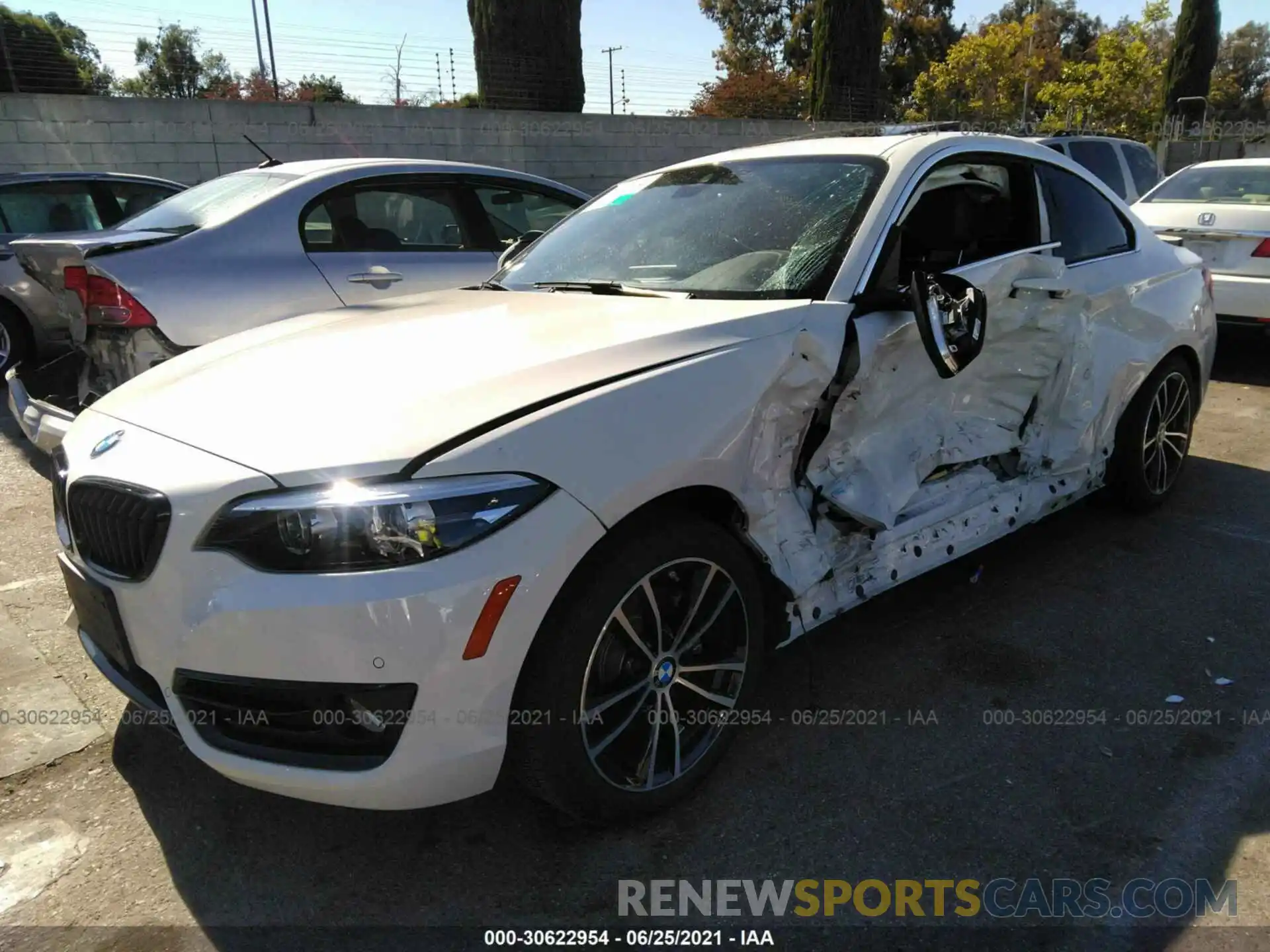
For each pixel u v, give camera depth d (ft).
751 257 9.80
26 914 6.95
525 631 6.51
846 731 9.11
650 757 7.70
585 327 8.47
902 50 133.59
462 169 18.51
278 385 7.69
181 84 95.86
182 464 6.73
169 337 14.32
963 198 11.00
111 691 10.00
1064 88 99.81
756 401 7.88
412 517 6.15
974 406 10.62
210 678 6.43
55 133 36.68
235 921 6.89
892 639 10.89
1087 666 10.27
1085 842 7.57
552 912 6.95
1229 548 13.34
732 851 7.55
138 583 6.69
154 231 15.81
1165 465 14.55
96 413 8.33
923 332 8.70
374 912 6.97
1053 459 11.94
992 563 12.94
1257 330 22.74
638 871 7.36
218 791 8.36
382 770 6.38
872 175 10.10
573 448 6.74
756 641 8.40
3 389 23.49
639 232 11.16
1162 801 8.05
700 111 107.45
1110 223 13.32
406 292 16.85
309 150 42.16
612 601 7.02
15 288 23.17
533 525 6.45
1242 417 20.30
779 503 8.44
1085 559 13.03
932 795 8.18
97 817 8.01
